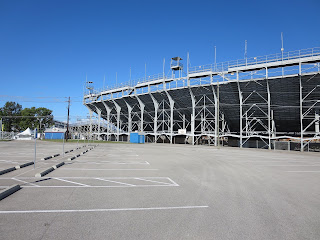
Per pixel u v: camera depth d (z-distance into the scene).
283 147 36.78
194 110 47.62
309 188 8.38
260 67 36.66
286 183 9.30
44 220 4.71
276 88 37.00
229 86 39.62
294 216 5.31
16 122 104.62
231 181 9.49
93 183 8.58
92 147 33.12
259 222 4.90
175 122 56.56
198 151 29.00
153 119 58.22
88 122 71.50
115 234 4.13
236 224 4.76
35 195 6.66
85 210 5.41
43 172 10.09
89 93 68.69
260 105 40.47
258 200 6.64
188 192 7.46
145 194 7.09
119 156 20.52
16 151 23.86
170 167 13.59
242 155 23.70
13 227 4.33
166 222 4.79
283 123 44.09
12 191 6.93
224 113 46.56
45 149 27.62
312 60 33.22
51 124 104.19
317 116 36.97
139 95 53.50
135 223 4.68
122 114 61.59
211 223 4.79
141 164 14.86
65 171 11.30
